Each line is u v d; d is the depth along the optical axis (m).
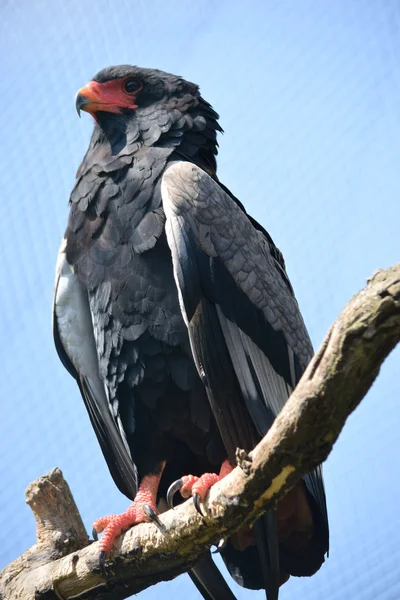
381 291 5.56
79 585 7.77
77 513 8.34
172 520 7.32
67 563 7.81
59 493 8.28
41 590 7.79
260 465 6.45
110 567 7.62
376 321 5.58
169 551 7.39
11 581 7.96
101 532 8.17
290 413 6.09
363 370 5.77
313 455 6.25
